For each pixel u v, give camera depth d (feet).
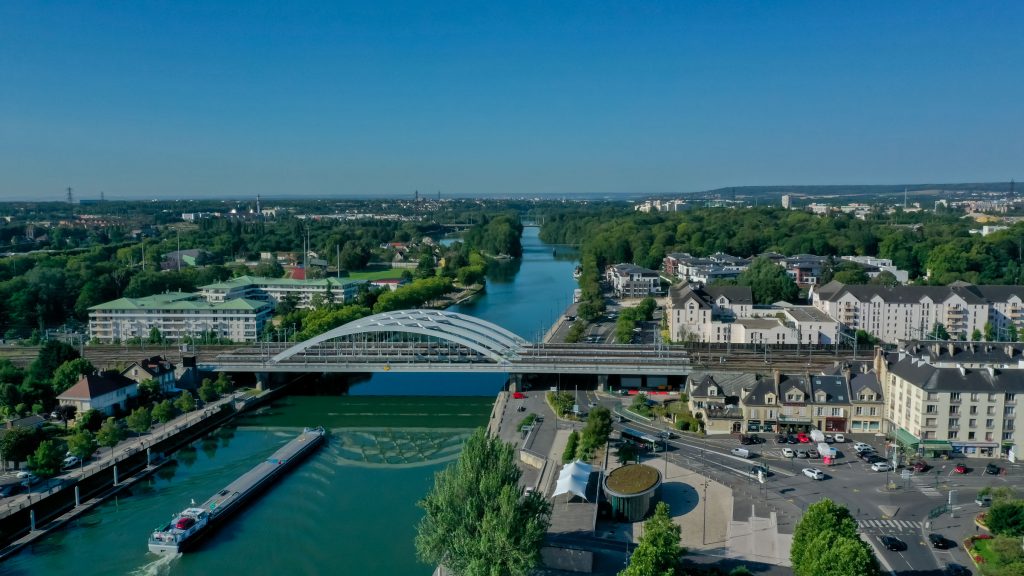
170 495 590.96
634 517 487.20
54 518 536.83
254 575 467.93
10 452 584.81
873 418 645.92
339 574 469.57
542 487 549.54
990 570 398.83
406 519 551.59
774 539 453.58
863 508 493.77
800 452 592.19
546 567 430.61
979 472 552.82
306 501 585.63
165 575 469.16
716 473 561.84
